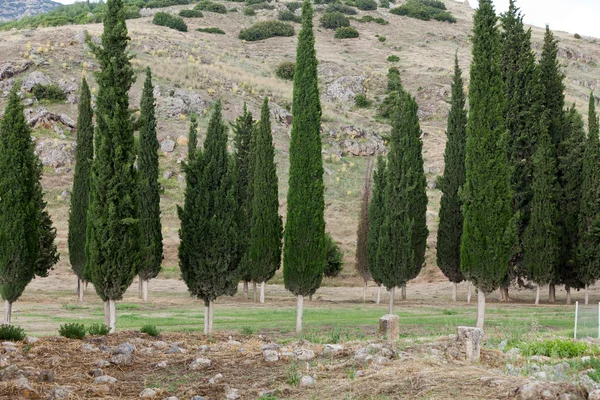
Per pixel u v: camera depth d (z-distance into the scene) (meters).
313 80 24.19
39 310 29.70
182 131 66.50
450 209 40.00
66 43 78.75
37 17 130.00
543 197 39.03
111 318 19.52
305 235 23.30
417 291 47.50
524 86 42.09
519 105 41.94
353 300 41.84
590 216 38.69
